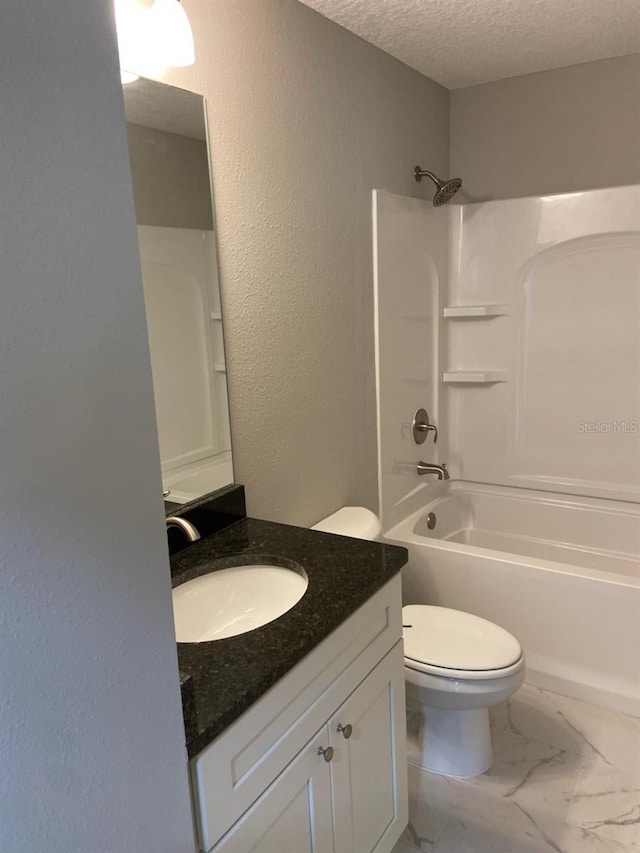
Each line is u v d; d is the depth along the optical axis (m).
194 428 1.63
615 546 2.78
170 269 1.52
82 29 0.66
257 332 1.81
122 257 0.73
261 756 1.10
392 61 2.37
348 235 2.18
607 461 2.77
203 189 1.58
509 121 2.75
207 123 1.57
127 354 0.74
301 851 1.25
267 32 1.73
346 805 1.38
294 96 1.86
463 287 2.94
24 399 0.64
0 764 0.65
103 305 0.71
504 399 2.94
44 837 0.70
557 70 2.60
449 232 2.89
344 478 2.31
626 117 2.52
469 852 1.69
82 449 0.70
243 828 1.07
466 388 3.02
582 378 2.76
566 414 2.82
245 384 1.79
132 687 0.79
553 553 2.90
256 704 1.07
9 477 0.63
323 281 2.07
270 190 1.80
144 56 1.37
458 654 1.82
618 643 2.18
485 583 2.39
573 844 1.70
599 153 2.61
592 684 2.25
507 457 2.99
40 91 0.63
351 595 1.32
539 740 2.10
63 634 0.70
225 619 1.50
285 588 1.49
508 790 1.89
